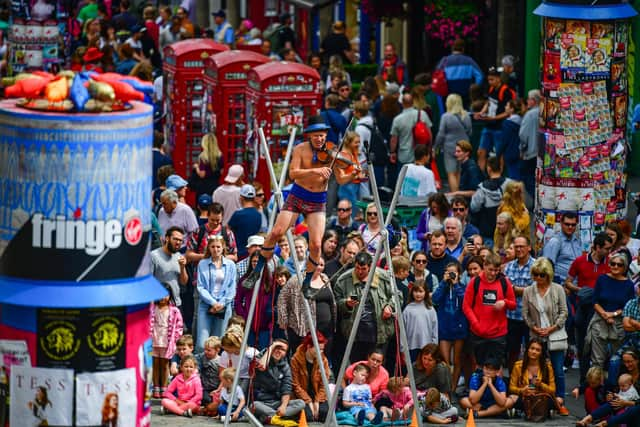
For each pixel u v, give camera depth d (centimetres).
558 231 5378
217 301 4825
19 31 7844
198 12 12000
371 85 7462
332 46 9156
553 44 5303
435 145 6869
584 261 4906
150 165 2727
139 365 2708
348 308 4475
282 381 4362
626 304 4522
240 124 7069
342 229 5388
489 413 4516
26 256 2622
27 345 2647
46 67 7906
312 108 6719
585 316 4800
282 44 9475
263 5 11550
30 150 2595
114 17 10031
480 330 4562
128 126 2631
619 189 5425
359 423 4331
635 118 6419
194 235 5231
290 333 4469
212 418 4381
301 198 3575
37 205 2606
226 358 4409
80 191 2605
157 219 5275
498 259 4581
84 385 2652
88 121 2591
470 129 6781
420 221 5356
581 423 4381
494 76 7075
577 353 4988
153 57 9206
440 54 9075
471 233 5269
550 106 5347
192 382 4412
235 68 7006
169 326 4538
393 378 4356
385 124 6931
